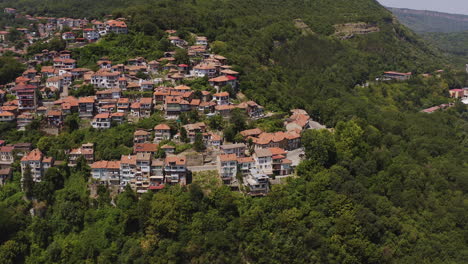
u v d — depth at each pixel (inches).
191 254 6382.9
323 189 7239.2
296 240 6540.4
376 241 6943.9
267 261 6392.7
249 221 6609.3
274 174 7613.2
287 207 6894.7
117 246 6510.8
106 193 7140.8
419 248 6953.7
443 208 7682.1
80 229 6830.7
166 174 7263.8
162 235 6574.8
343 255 6515.8
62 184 7386.8
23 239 6653.5
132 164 7170.3
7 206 7007.9
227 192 6909.5
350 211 6904.5
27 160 7337.6
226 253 6437.0
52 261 6471.5
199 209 6791.3
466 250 6943.9
